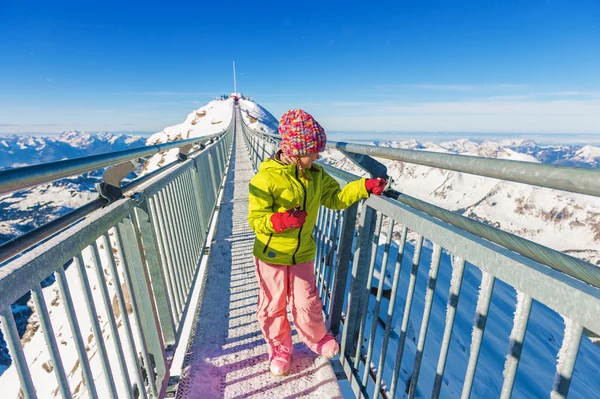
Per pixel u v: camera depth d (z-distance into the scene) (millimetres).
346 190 1783
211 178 6023
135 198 1811
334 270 2449
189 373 2137
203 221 4340
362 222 1893
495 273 901
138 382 1645
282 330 2057
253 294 3123
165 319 2189
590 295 653
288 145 1684
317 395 1968
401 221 1438
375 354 5652
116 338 1446
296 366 2182
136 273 1796
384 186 1704
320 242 2947
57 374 1091
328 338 2094
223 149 11406
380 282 1694
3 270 890
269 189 1709
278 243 1846
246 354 2314
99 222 1354
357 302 2057
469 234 1052
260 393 1988
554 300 731
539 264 807
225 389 2029
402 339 1431
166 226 2500
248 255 4047
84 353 1213
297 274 1944
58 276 1106
